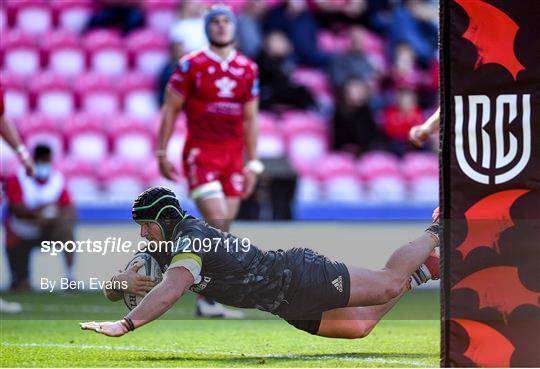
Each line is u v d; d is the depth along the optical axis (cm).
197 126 3216
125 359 2147
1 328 2786
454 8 1900
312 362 2111
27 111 5475
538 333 1877
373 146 5394
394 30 5803
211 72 3189
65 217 3966
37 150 3956
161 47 5738
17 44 5688
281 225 4394
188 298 3841
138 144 5291
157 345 2411
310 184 5272
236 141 3253
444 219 1902
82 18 5922
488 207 1895
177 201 2105
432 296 3850
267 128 5362
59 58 5688
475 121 1895
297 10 5766
